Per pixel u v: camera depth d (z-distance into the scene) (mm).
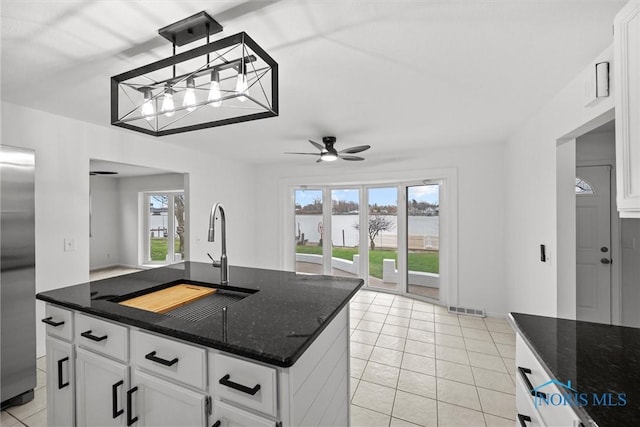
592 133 3102
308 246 5500
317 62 1732
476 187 3848
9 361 1975
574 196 2207
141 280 1820
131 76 1311
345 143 3773
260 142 3740
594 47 1585
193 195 4180
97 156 2975
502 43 1549
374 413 1944
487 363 2570
